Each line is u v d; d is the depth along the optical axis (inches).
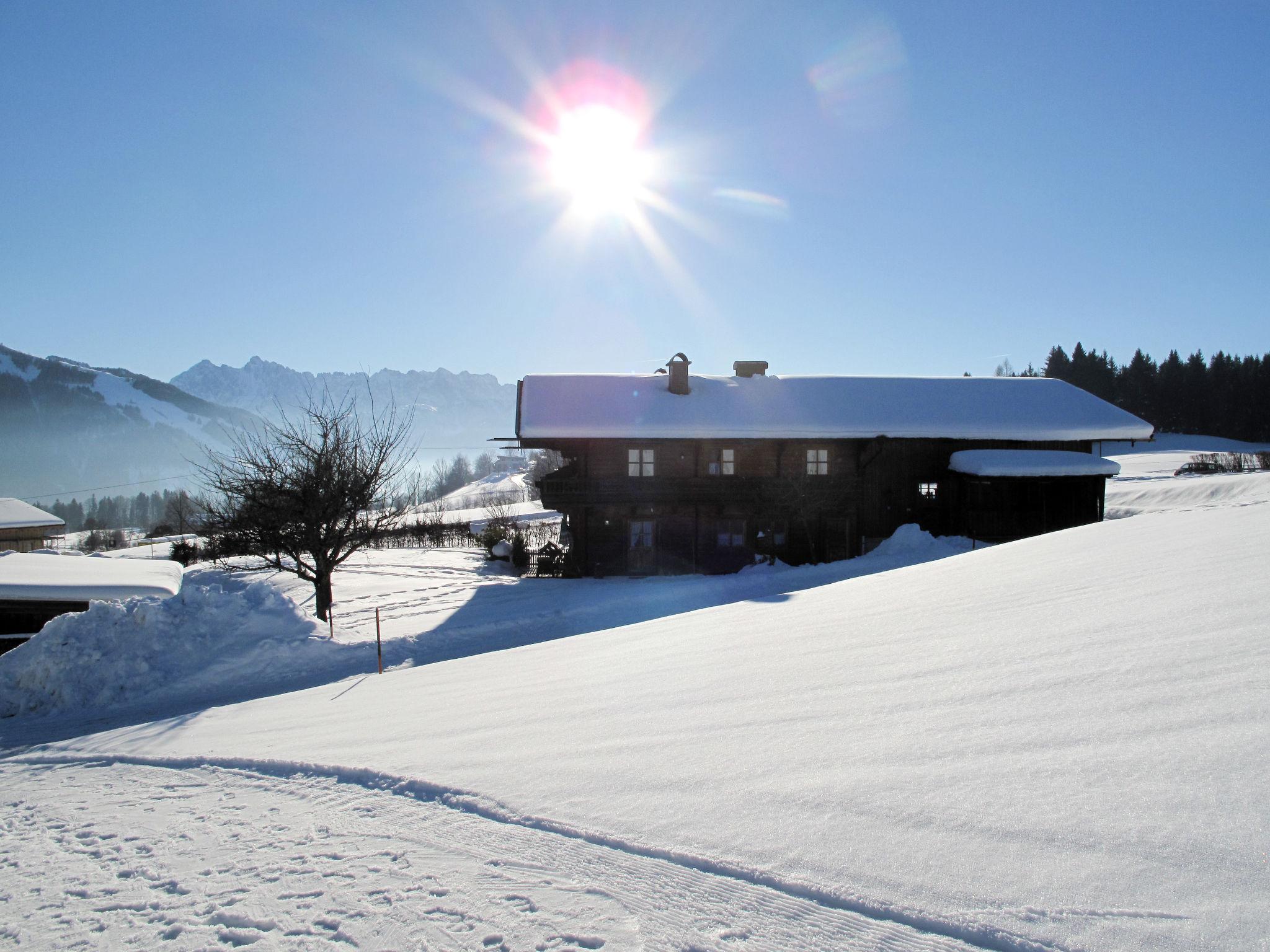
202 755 268.7
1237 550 298.7
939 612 304.3
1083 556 379.2
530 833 155.6
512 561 1225.4
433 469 6835.6
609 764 185.6
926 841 121.6
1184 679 164.6
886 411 1233.4
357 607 861.2
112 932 137.9
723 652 305.9
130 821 205.5
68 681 513.7
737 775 163.2
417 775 203.8
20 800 242.1
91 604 558.9
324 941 125.0
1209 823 107.7
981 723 165.6
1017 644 225.1
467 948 117.3
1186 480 1659.7
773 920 112.0
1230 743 129.0
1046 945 92.8
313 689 423.8
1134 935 90.4
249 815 197.9
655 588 946.7
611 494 1128.8
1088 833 112.9
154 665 538.6
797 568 1042.7
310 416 816.9
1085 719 155.0
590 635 467.2
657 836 143.1
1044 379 1390.3
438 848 157.0
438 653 613.0
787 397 1266.0
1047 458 1170.6
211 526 800.9
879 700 197.5
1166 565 302.0
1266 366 3649.1
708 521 1162.6
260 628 595.5
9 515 1771.7
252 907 140.9
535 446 1175.0
